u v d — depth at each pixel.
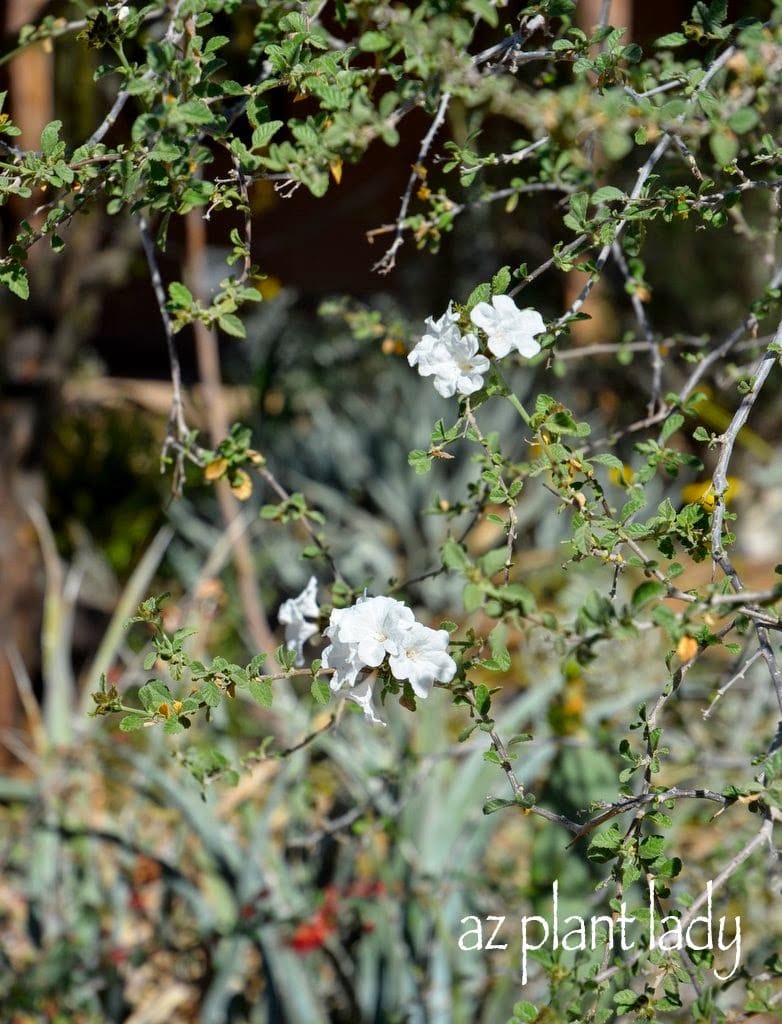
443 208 1.64
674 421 1.49
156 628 1.45
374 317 1.85
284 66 1.49
